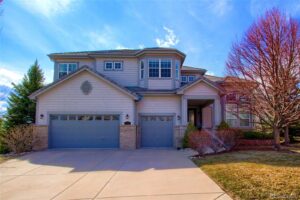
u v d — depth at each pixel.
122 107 17.00
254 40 14.61
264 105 14.52
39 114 16.91
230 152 13.48
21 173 9.31
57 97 17.00
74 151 15.28
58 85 17.06
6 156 13.84
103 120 17.02
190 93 17.80
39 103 16.97
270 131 17.48
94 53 20.48
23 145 15.32
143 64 19.59
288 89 13.52
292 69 13.66
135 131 16.94
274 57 13.79
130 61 20.36
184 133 17.06
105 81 17.03
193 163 10.55
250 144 16.11
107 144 16.89
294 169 8.27
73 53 21.44
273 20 14.13
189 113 24.36
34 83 22.27
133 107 17.03
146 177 8.16
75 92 17.08
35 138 16.02
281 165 9.13
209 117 22.89
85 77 17.16
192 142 12.89
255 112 15.43
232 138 14.05
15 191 6.95
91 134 16.91
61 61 20.95
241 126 20.41
